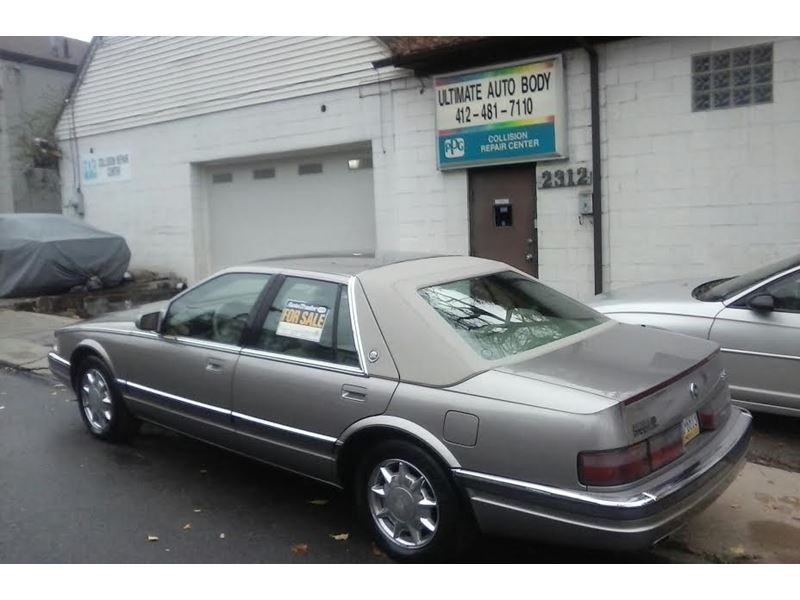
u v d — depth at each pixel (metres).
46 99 20.14
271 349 4.39
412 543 3.74
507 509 3.32
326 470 4.06
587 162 9.08
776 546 3.89
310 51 11.55
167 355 5.02
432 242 10.52
